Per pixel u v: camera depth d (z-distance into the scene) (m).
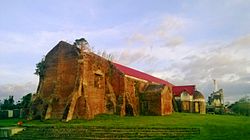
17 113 71.81
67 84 57.81
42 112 56.66
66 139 38.97
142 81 71.00
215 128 41.19
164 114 64.62
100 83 62.78
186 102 87.06
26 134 42.66
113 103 62.22
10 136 42.38
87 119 53.94
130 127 41.59
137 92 67.38
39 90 60.22
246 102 110.62
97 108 60.12
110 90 63.53
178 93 88.44
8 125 48.16
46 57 61.62
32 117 57.84
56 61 60.19
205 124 44.69
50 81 59.91
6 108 90.44
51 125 46.06
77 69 57.25
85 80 57.50
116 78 64.50
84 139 38.25
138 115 63.59
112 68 65.31
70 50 59.12
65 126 44.16
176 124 44.59
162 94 64.69
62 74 58.81
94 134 39.75
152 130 40.06
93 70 60.62
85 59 58.56
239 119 55.34
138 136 37.50
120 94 63.22
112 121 50.09
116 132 39.94
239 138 34.78
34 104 58.88
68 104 53.84
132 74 70.06
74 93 54.81
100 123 47.09
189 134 37.62
